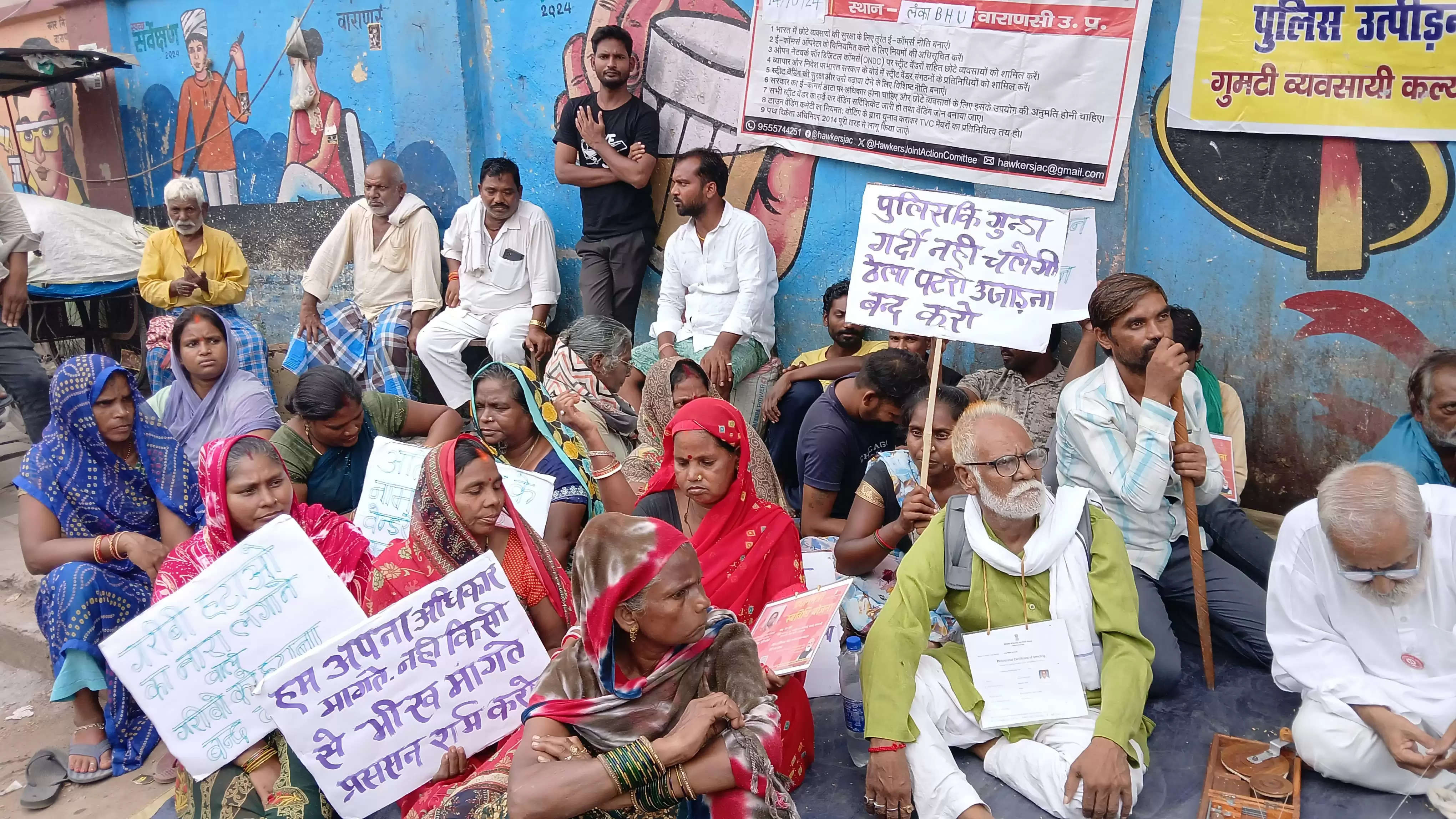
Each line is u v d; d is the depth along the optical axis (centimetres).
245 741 311
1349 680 302
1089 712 311
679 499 356
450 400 667
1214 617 385
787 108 581
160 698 306
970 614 328
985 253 395
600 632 242
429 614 294
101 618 416
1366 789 303
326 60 762
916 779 302
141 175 907
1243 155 478
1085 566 317
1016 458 309
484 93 695
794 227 597
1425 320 455
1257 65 466
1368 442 476
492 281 657
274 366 864
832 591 314
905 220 406
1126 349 376
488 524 320
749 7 581
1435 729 294
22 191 991
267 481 350
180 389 534
